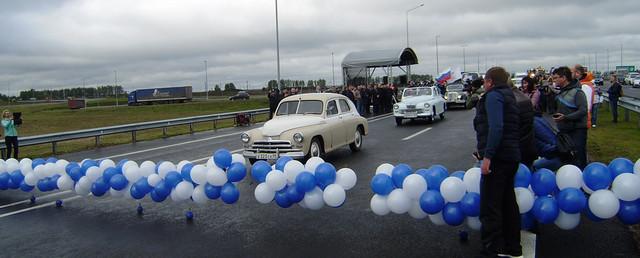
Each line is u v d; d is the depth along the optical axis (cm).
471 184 485
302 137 977
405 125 1933
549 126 567
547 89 1338
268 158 996
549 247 477
